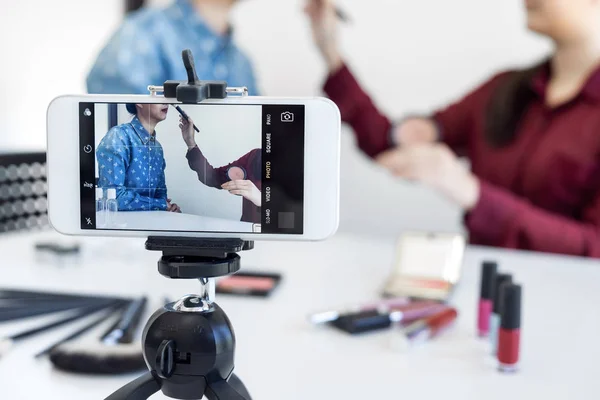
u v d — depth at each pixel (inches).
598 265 35.6
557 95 55.2
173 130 14.3
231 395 13.9
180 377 13.9
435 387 19.3
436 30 58.4
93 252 35.7
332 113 14.1
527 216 56.6
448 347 22.9
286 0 61.8
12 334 22.8
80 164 14.4
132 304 25.5
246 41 63.2
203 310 14.2
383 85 60.5
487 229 58.1
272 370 20.4
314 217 14.3
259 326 24.8
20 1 58.2
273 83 63.4
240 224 14.4
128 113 14.3
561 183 55.5
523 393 18.9
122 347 20.7
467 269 34.4
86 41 64.2
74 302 26.1
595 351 22.5
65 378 19.4
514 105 56.8
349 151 62.4
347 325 24.1
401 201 61.1
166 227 14.4
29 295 27.2
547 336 24.0
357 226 62.9
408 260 31.7
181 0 61.4
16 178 47.1
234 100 14.2
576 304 28.1
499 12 56.4
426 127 59.7
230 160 14.3
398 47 59.6
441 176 59.3
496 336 21.9
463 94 58.3
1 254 35.8
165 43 59.3
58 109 14.3
